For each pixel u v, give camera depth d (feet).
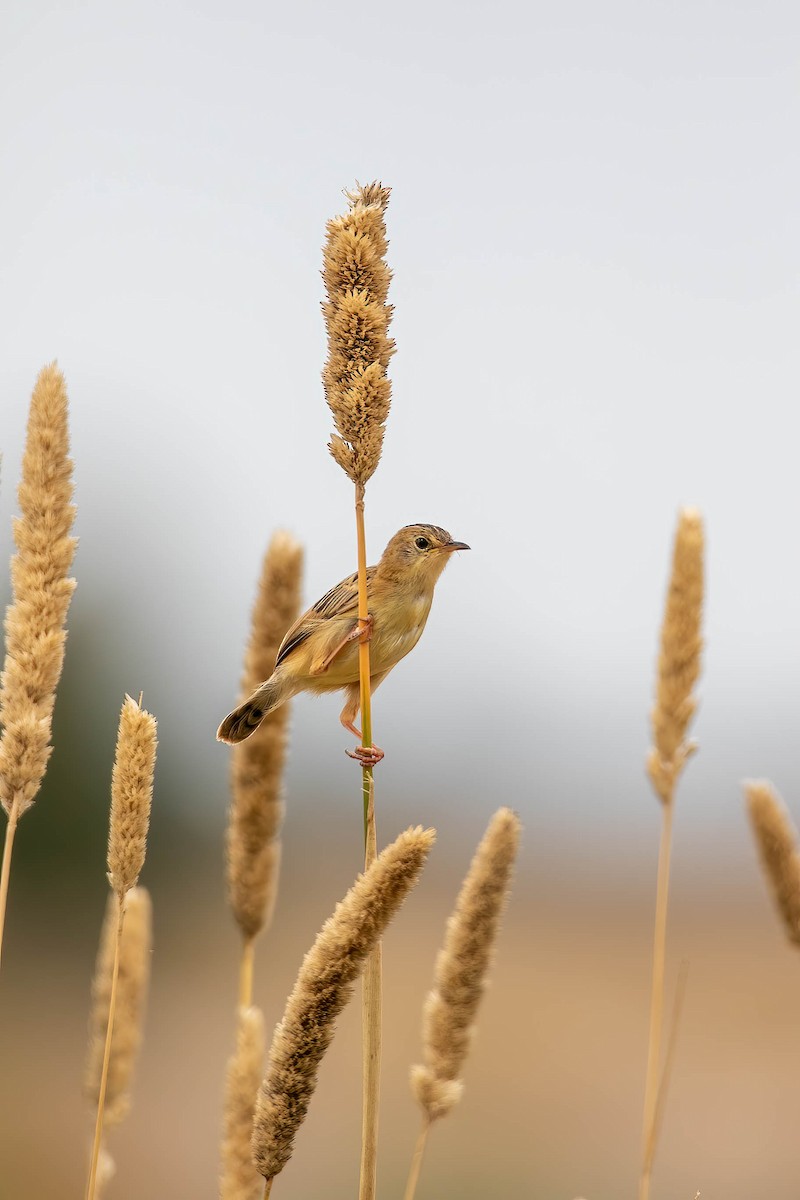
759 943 98.32
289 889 100.42
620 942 98.02
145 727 15.57
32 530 16.65
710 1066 63.36
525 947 95.09
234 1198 16.75
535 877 123.65
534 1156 47.47
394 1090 57.16
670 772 19.54
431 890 107.65
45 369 16.99
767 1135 51.39
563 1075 60.64
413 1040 66.18
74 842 80.23
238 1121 16.93
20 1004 70.38
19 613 16.46
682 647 19.72
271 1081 14.37
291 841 108.37
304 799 109.50
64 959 77.56
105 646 82.12
